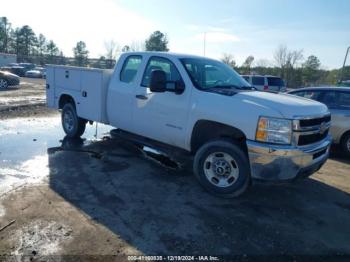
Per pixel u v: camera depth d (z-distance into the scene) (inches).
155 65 222.2
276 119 164.2
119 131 263.1
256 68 1914.4
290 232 154.4
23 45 3523.6
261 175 169.2
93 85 264.2
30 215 155.4
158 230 148.9
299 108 172.1
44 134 326.6
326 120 192.9
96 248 132.2
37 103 543.2
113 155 259.0
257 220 164.4
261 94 191.8
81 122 301.7
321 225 163.2
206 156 190.9
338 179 236.8
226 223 159.3
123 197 182.5
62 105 315.6
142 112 225.1
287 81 1812.3
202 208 174.2
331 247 143.3
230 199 187.3
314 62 1931.6
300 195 200.8
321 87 328.8
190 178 217.9
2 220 149.3
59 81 306.2
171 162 235.0
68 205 168.2
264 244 142.6
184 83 200.2
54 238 137.3
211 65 222.5
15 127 354.9
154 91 195.9
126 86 239.3
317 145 180.9
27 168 221.3
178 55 214.5
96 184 198.8
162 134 215.2
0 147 270.7
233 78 225.3
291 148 164.1
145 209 169.3
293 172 166.1
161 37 2203.5
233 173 183.9
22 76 1710.1
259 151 166.1
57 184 195.5
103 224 151.3
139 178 212.8
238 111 173.6
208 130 199.3
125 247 134.1
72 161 240.7
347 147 303.6
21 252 126.6
